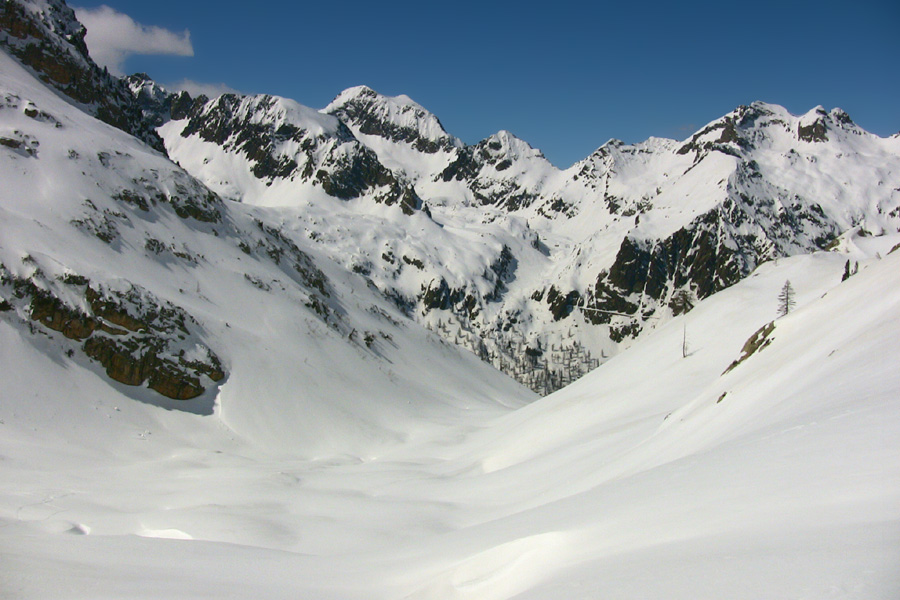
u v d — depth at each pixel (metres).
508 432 95.12
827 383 26.53
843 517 11.45
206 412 99.19
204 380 102.44
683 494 17.58
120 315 96.75
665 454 39.38
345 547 39.44
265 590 21.16
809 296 90.00
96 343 93.75
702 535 13.46
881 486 12.30
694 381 75.88
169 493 57.72
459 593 17.73
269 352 117.94
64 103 159.62
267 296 138.75
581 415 82.38
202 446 91.00
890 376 21.59
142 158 144.88
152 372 97.00
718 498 15.77
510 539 21.28
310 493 60.09
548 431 82.00
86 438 81.12
